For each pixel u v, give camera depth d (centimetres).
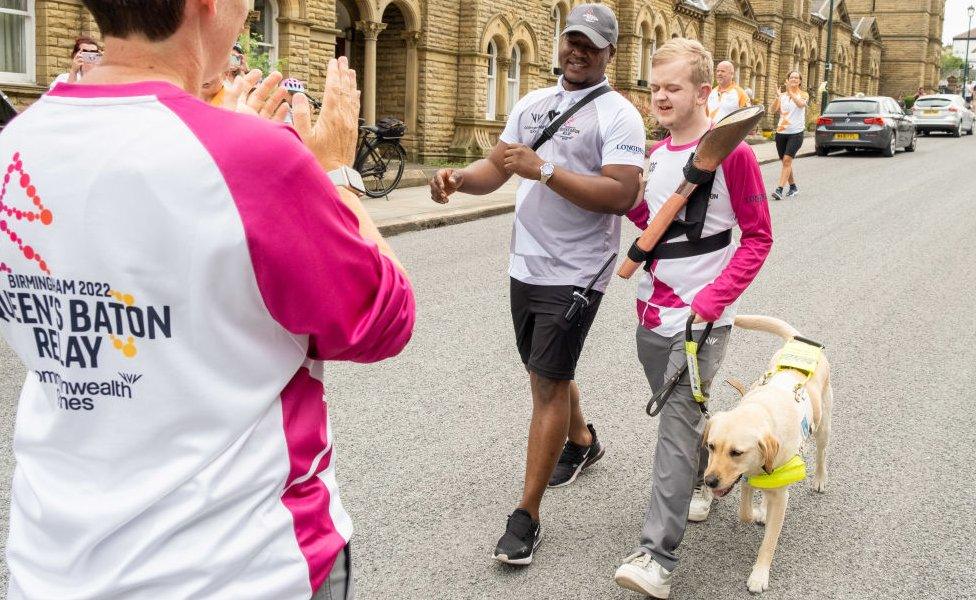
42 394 138
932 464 462
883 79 6812
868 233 1173
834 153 2647
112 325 127
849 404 550
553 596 337
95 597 128
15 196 128
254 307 130
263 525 135
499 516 399
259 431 135
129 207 124
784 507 341
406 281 151
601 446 455
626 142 355
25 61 1120
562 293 359
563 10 2278
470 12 1866
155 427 129
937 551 373
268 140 128
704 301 317
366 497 413
